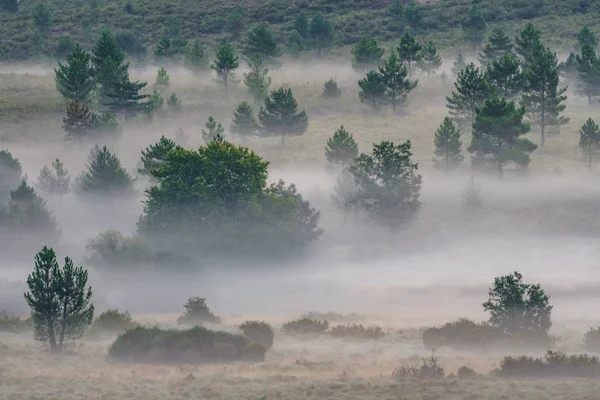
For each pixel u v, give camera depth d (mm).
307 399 102250
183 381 112875
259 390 106500
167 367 125812
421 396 103625
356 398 102812
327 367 126312
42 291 139875
